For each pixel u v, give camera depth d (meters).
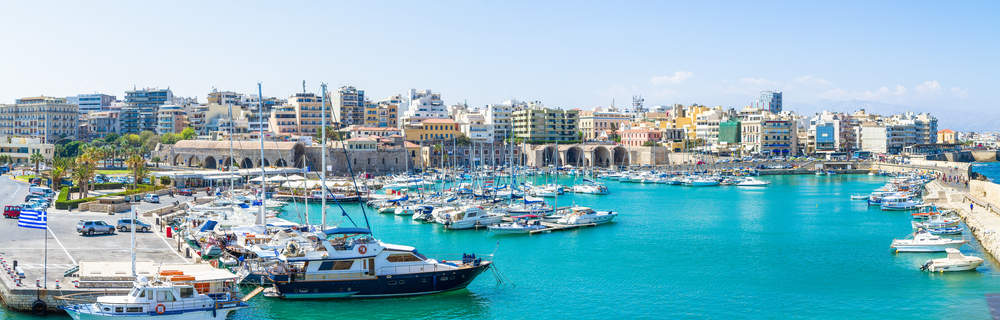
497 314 69.50
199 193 172.00
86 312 56.34
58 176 165.12
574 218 124.25
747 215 144.25
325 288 70.19
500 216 125.88
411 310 69.75
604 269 89.00
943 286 78.62
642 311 70.94
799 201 175.75
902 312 69.62
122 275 63.56
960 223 124.81
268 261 73.25
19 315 60.72
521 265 91.12
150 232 98.69
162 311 57.22
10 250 81.31
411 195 168.25
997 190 143.62
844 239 111.12
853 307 71.75
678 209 156.75
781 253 99.31
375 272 71.38
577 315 69.50
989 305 71.12
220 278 60.69
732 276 85.19
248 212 120.31
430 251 100.50
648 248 103.44
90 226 94.25
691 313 70.25
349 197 160.50
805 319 68.00
